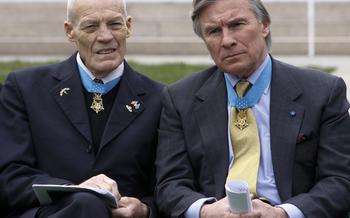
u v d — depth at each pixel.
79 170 12.93
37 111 13.18
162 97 13.27
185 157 12.77
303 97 12.48
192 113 12.83
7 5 46.25
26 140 13.05
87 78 13.30
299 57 38.66
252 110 12.52
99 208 11.44
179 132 12.88
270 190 12.25
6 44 41.31
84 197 11.41
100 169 12.95
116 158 13.02
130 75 13.49
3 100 13.38
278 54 39.94
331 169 12.17
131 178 13.13
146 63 33.81
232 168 12.40
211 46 12.38
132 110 13.24
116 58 12.98
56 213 11.46
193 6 12.46
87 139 12.99
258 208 11.55
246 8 12.21
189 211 11.98
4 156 12.95
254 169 12.23
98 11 12.76
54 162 13.01
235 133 12.45
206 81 13.02
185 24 44.25
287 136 12.28
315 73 12.73
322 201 11.88
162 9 45.25
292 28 43.31
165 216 12.53
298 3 44.69
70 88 13.25
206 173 12.55
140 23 44.22
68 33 13.20
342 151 12.26
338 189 11.98
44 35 44.56
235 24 12.20
